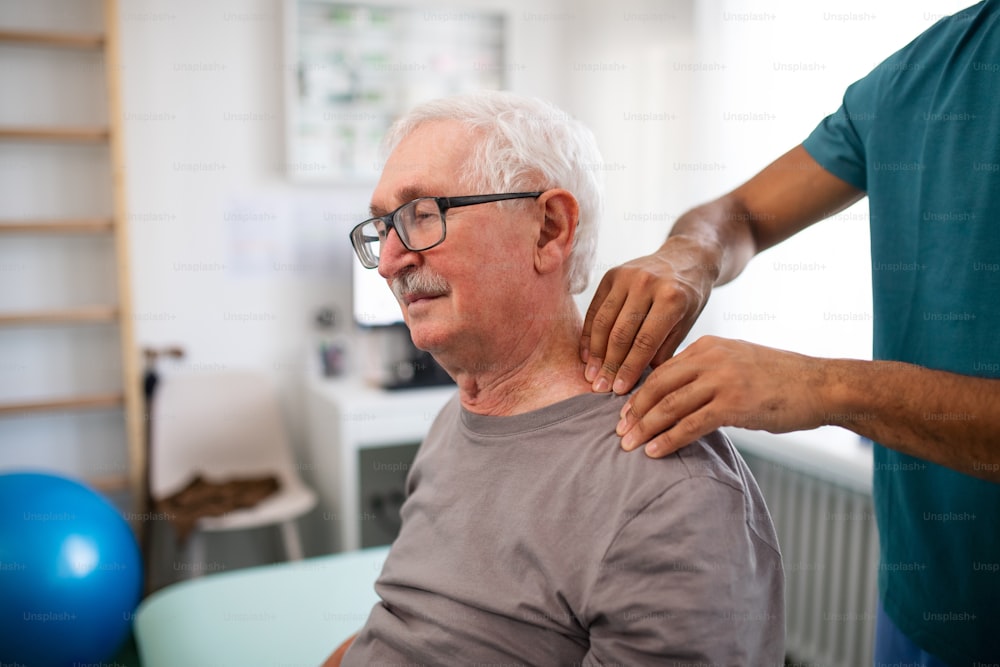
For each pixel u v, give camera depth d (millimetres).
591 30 3084
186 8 2754
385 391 2752
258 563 3041
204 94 2812
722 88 2477
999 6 893
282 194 2949
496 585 881
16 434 2713
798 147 1148
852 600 2055
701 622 757
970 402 723
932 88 953
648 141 2809
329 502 2770
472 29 3080
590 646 839
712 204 1134
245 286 2945
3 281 2646
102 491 2717
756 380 781
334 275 3051
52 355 2727
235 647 1508
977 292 901
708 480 800
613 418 884
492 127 886
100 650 1925
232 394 2873
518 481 902
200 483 2682
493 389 963
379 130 2992
